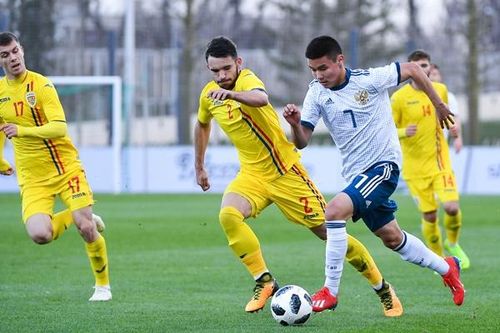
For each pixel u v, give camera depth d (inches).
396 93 1134.4
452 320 741.3
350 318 758.5
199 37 3341.5
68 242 1389.0
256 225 1691.7
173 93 3189.0
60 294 906.1
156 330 708.7
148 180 2642.7
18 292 920.3
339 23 3257.9
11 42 824.3
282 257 1213.1
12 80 839.7
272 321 746.2
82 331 706.2
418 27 3511.3
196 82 3289.9
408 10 3686.0
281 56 3353.8
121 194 2529.5
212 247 1341.0
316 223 819.4
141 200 2306.8
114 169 2551.7
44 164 844.6
